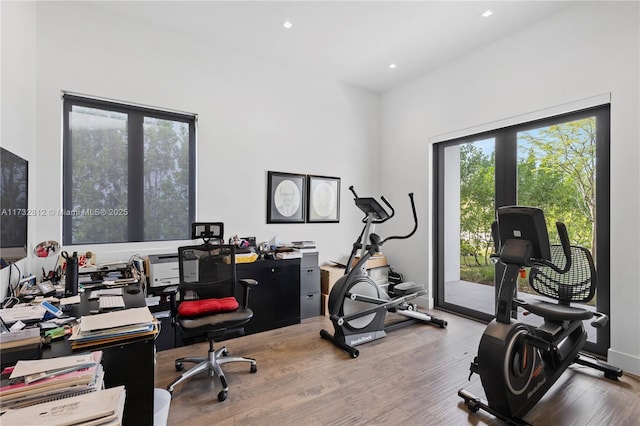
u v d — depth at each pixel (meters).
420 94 4.16
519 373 1.83
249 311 2.33
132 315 1.47
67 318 1.52
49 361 1.10
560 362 2.12
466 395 2.02
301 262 3.62
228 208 3.48
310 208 4.09
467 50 3.51
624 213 2.40
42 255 2.29
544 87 2.90
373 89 4.65
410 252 4.27
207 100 3.36
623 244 2.40
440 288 4.04
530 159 3.13
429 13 2.84
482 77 3.43
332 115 4.30
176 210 3.27
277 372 2.40
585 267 2.28
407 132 4.34
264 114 3.73
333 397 2.08
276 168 3.82
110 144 2.94
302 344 2.93
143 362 1.37
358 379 2.30
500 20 2.94
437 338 3.09
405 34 3.19
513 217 1.93
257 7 2.79
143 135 3.10
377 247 3.12
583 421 1.84
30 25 2.42
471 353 2.75
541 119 3.00
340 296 2.90
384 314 3.11
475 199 3.65
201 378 2.30
